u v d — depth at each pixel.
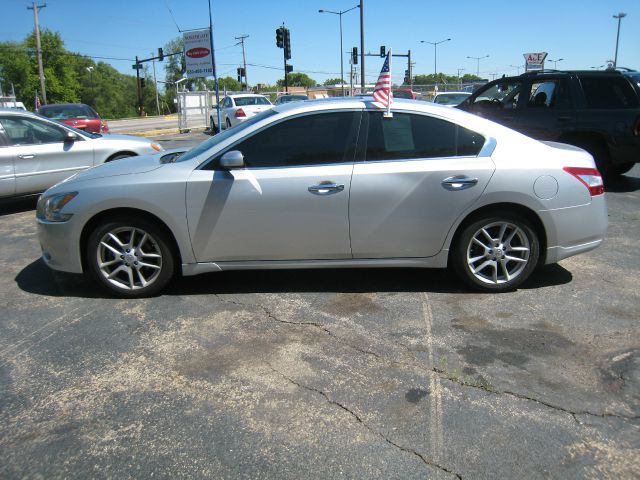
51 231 4.34
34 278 5.01
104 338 3.77
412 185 4.18
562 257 4.38
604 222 4.44
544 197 4.20
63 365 3.42
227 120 21.69
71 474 2.46
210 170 4.22
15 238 6.50
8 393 3.12
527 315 4.03
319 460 2.52
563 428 2.73
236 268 4.36
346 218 4.21
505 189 4.16
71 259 4.35
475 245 4.36
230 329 3.88
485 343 3.61
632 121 7.97
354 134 4.24
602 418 2.80
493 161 4.21
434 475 2.42
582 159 4.38
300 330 3.84
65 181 4.52
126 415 2.89
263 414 2.88
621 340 3.62
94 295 4.54
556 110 8.50
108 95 93.50
